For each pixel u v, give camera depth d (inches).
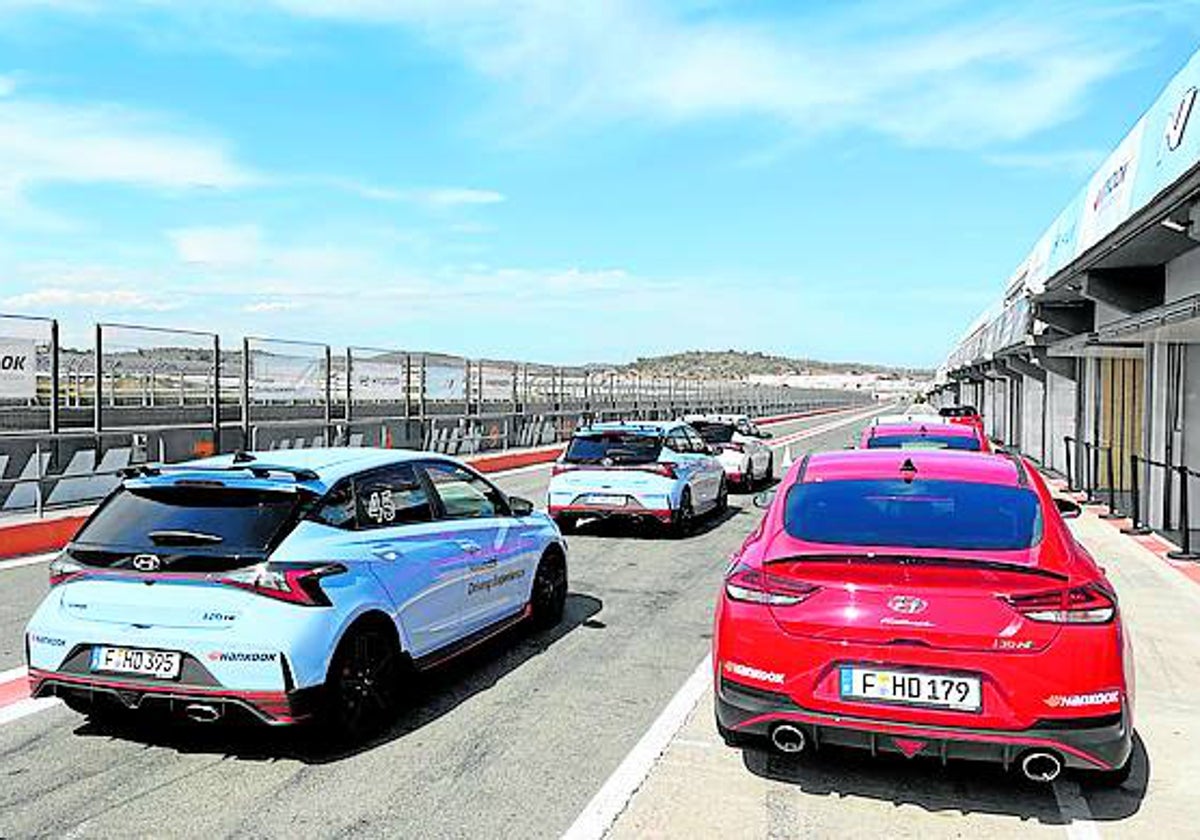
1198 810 174.6
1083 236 503.2
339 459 228.4
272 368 695.1
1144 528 527.5
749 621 176.4
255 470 208.1
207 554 189.6
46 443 494.6
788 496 205.3
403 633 218.5
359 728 204.8
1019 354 923.4
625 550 465.4
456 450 974.4
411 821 166.9
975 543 179.2
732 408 2313.0
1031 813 172.7
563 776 187.2
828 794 179.5
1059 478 848.3
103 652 192.1
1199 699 239.6
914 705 164.9
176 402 616.4
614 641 291.4
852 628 168.4
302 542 195.3
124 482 208.8
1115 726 161.6
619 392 1547.7
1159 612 332.8
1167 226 405.4
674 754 198.8
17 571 387.5
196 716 188.1
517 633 301.6
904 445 434.0
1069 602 163.0
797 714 170.6
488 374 1079.0
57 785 181.3
